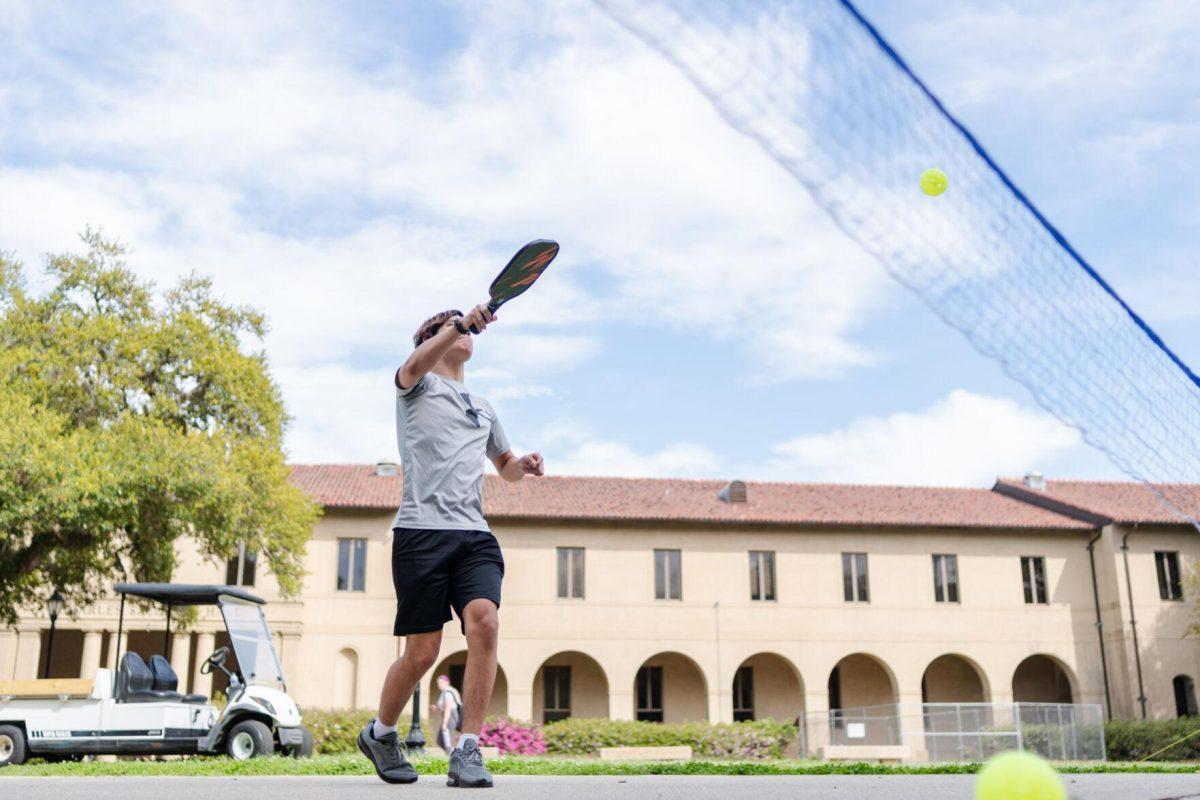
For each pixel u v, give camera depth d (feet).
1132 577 116.78
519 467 15.20
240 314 86.94
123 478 70.64
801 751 97.30
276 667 52.70
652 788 13.70
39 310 80.53
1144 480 17.39
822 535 116.88
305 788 13.38
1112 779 17.33
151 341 80.02
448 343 13.26
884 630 115.14
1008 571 118.73
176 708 48.57
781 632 113.60
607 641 110.83
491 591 13.30
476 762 13.17
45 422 70.18
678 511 115.44
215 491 74.28
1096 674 117.08
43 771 33.17
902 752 82.28
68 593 80.89
